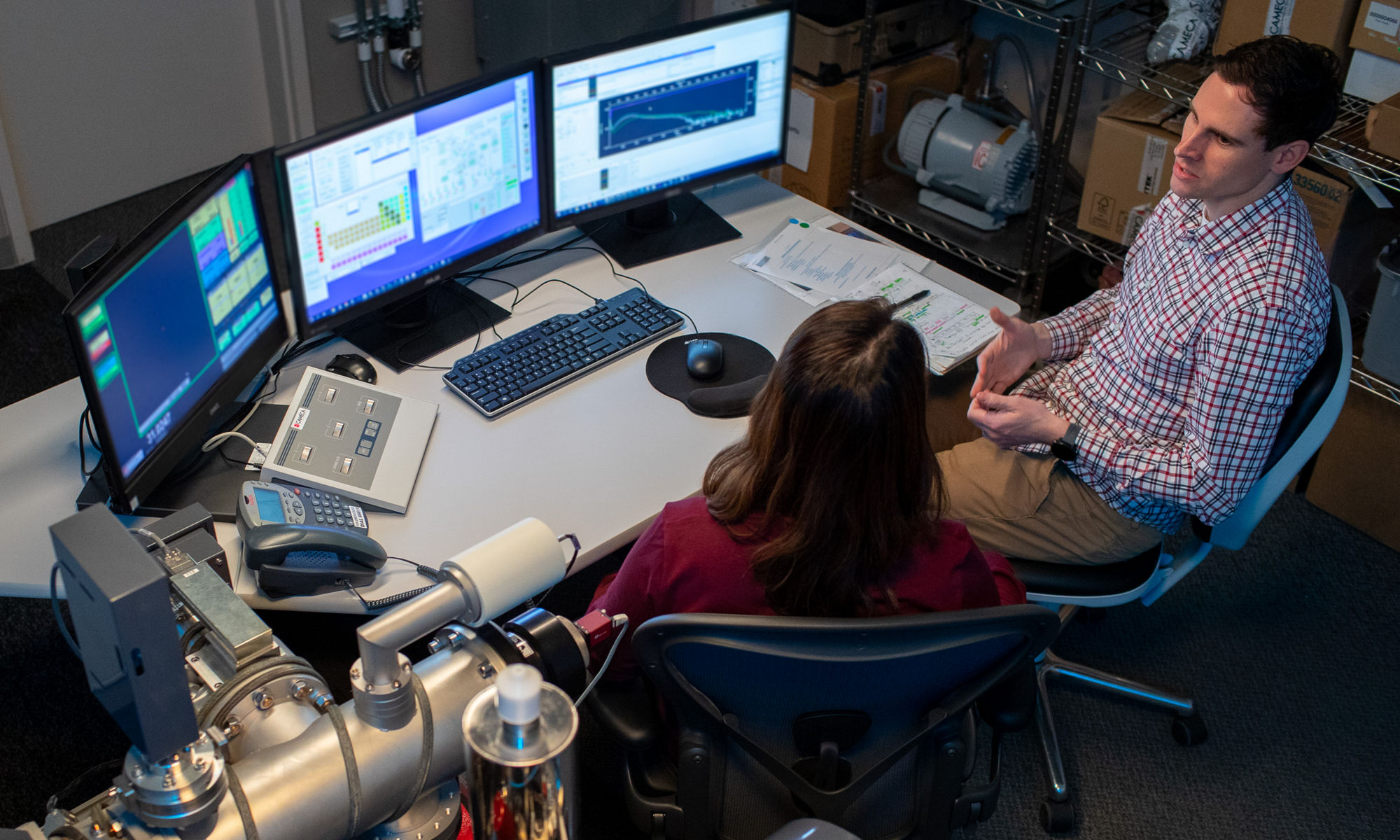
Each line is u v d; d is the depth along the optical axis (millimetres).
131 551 684
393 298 1921
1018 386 2074
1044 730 2086
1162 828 2035
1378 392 2457
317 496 1608
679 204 2404
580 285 2150
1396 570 2570
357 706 803
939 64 3326
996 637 1185
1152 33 2826
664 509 1304
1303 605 2484
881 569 1211
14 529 1564
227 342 1704
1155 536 1908
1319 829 2045
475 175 1949
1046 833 2016
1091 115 3248
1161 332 1804
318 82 3752
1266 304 1649
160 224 1512
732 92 2221
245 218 1717
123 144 3535
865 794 1369
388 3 3652
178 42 3490
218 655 935
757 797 1379
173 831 741
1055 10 2775
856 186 3293
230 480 1653
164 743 730
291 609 1504
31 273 3277
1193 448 1755
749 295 2143
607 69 2031
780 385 1188
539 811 694
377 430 1734
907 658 1162
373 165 1785
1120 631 2404
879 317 1179
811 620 1132
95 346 1393
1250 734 2207
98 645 707
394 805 813
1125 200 2754
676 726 1418
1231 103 1621
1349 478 2627
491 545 853
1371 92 2361
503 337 2004
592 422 1831
